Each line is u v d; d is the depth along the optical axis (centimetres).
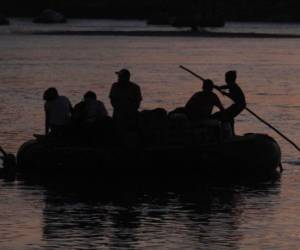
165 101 9262
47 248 3675
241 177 5175
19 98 9481
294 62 16888
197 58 17950
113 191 4772
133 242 3766
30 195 4662
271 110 8475
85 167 5188
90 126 5281
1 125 7212
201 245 3722
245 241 3781
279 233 3906
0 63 15912
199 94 5347
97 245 3722
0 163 5391
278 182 5025
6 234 3881
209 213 4269
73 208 4369
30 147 5316
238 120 7681
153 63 16312
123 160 5166
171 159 5162
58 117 5369
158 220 4138
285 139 6056
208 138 5269
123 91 5269
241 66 15550
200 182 5031
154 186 4912
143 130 5241
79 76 12950
